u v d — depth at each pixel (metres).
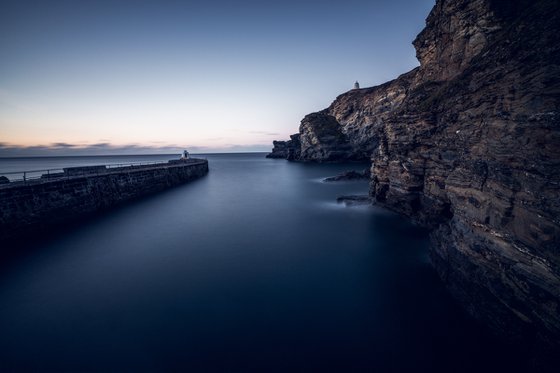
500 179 9.60
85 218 27.00
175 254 18.47
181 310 12.02
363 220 24.78
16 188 20.28
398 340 9.93
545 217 7.66
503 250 9.20
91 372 8.80
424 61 24.50
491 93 11.39
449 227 13.73
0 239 19.22
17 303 12.70
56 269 16.14
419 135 20.45
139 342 10.08
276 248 19.33
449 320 10.73
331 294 13.09
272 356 9.34
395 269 15.26
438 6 22.03
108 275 15.41
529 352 8.26
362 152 93.38
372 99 89.56
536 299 7.82
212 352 9.59
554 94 7.68
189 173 59.47
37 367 9.03
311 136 103.62
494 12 16.56
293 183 53.59
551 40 8.52
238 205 34.19
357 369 8.72
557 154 7.44
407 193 22.58
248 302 12.59
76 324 11.15
